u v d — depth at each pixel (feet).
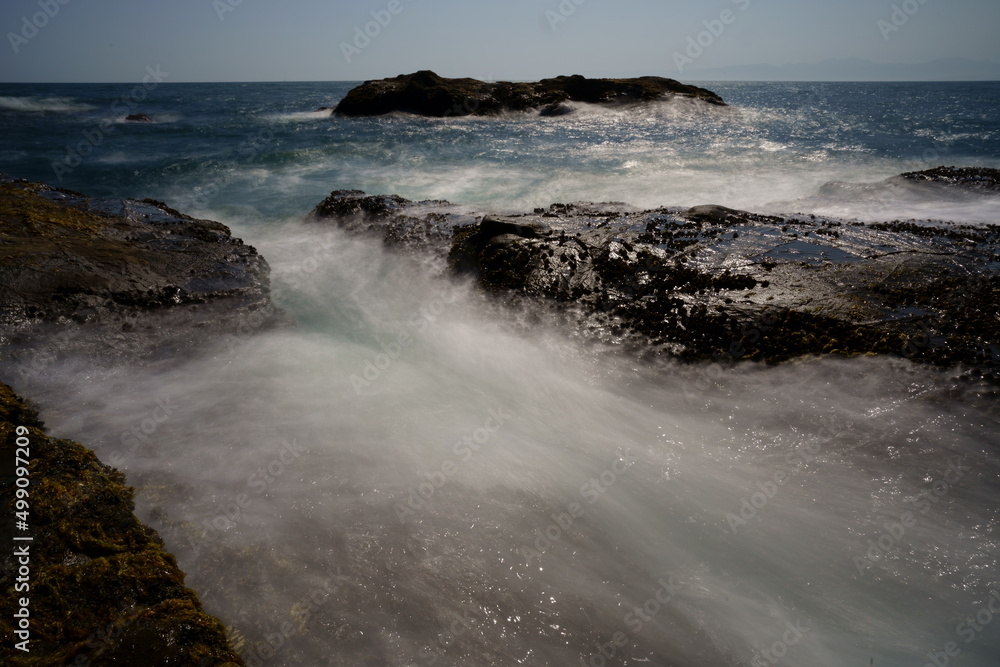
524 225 23.89
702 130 87.81
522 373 17.81
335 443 14.74
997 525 11.21
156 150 70.33
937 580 10.53
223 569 10.78
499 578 10.88
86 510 10.87
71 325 18.42
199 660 8.47
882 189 37.40
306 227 34.19
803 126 92.68
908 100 206.90
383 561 11.13
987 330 15.38
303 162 60.75
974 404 13.57
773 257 20.62
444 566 11.08
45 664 8.04
